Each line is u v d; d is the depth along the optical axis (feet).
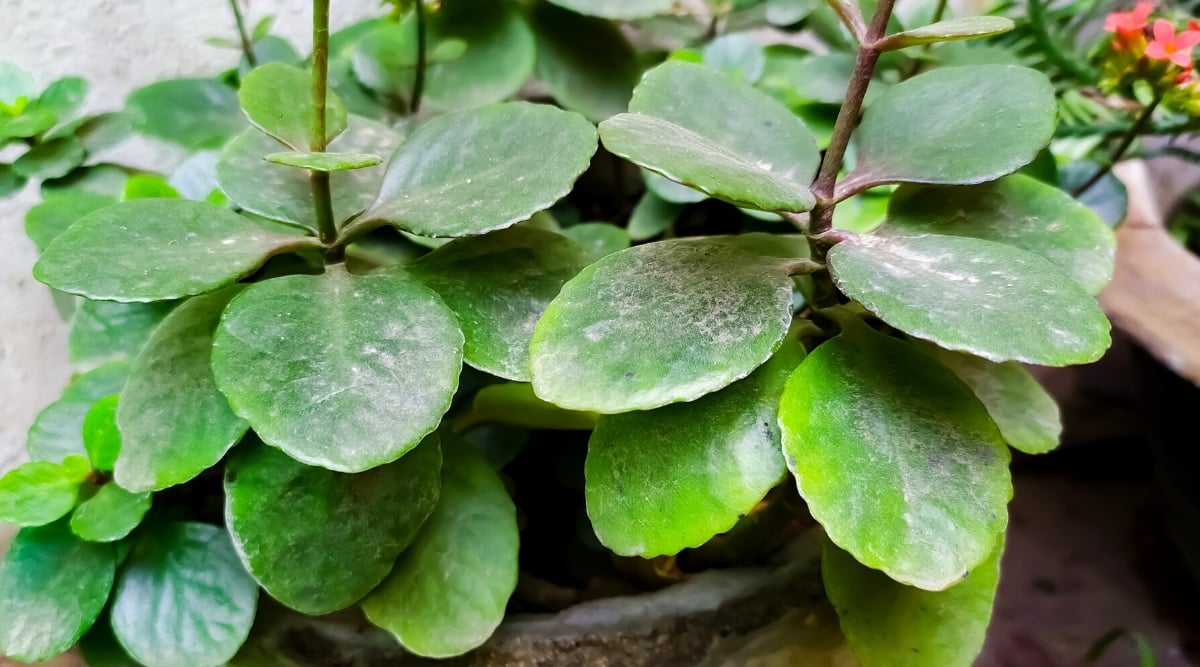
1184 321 1.29
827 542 0.94
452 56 1.28
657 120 0.86
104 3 1.43
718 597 1.02
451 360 0.84
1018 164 0.89
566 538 1.22
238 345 0.83
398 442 0.79
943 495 0.80
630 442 0.86
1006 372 1.01
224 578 0.92
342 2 1.52
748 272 0.88
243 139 1.02
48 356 1.54
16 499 0.92
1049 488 2.23
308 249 0.96
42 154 1.15
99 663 0.93
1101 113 1.52
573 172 0.89
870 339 0.89
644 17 1.35
